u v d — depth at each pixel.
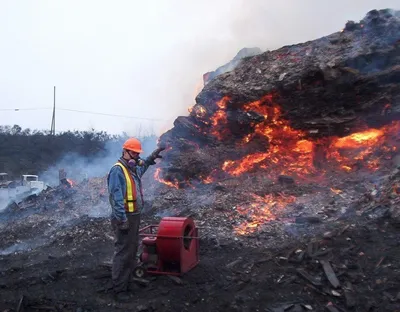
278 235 6.55
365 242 5.22
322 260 4.86
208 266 5.27
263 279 4.71
